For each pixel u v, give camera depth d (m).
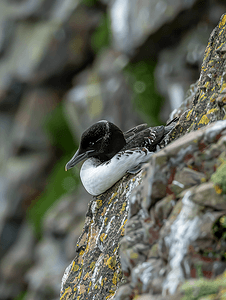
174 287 2.63
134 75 15.80
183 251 2.71
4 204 21.39
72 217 17.41
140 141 5.13
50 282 16.14
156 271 2.87
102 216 4.93
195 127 4.44
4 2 24.53
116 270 4.21
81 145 5.36
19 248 20.42
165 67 14.38
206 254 2.69
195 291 2.52
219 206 2.72
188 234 2.73
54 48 21.73
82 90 18.06
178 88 13.71
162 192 3.07
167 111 14.54
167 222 2.89
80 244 5.16
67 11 21.53
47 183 21.53
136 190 3.33
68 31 21.52
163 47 14.91
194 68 13.46
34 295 16.53
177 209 2.90
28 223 20.86
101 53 19.48
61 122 21.67
